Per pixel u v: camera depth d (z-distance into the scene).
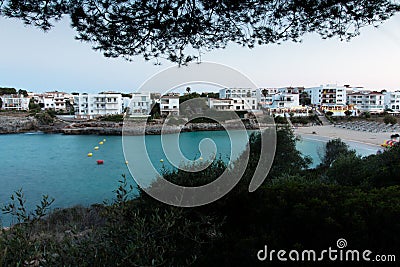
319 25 3.95
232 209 3.17
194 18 3.78
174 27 3.82
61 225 5.13
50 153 33.75
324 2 3.60
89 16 3.38
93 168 25.14
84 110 68.94
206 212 3.04
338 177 7.45
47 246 1.99
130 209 2.69
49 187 18.83
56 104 98.00
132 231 2.07
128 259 1.79
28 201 15.27
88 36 3.57
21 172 23.73
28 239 1.85
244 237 2.79
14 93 102.00
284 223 2.92
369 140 41.94
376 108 86.00
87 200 15.75
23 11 3.10
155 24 3.70
